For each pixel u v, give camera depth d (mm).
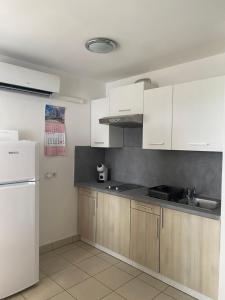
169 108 2486
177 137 2418
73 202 3389
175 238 2268
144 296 2199
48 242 3111
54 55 2602
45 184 3051
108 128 3236
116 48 2385
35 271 2291
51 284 2369
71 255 2982
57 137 3137
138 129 3285
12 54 2584
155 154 3080
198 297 2148
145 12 1724
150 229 2480
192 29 1975
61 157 3211
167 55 2557
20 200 2156
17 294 2203
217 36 2096
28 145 2230
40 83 2672
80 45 2336
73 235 3393
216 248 1992
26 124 2811
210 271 2035
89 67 2988
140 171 3264
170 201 2369
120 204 2797
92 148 3598
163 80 3002
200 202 2461
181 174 2797
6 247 2072
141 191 2861
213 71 2549
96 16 1789
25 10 1714
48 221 3104
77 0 1585
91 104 3498
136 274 2555
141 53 2504
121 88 2996
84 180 3510
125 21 1857
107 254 3010
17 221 2139
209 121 2180
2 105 2605
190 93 2316
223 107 2086
